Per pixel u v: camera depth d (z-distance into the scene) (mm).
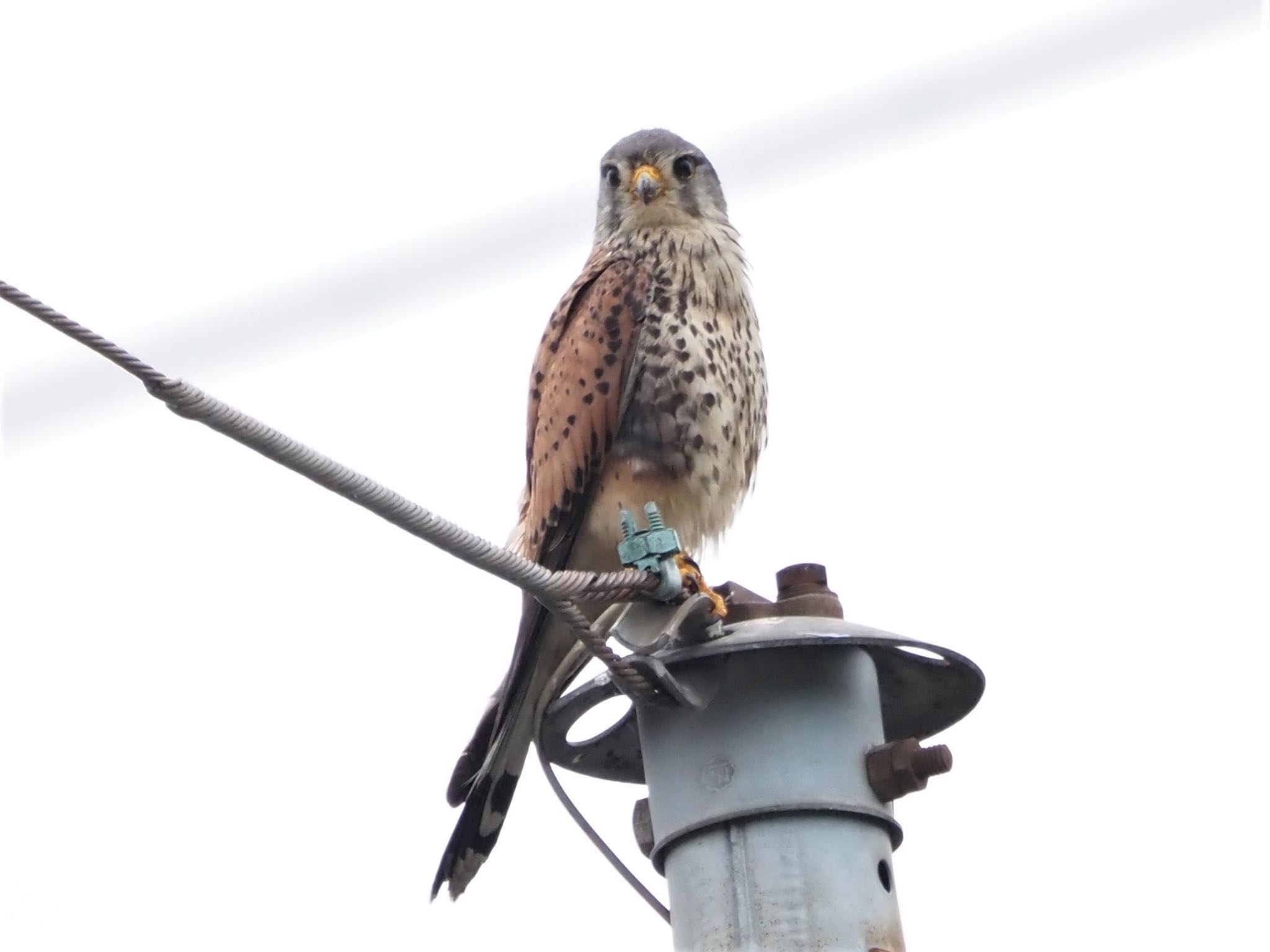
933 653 9734
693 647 9242
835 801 9070
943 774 9203
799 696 9250
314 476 7289
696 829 9094
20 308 6324
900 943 9031
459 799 11273
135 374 6609
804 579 9812
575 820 10141
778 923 8844
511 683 11062
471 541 8102
